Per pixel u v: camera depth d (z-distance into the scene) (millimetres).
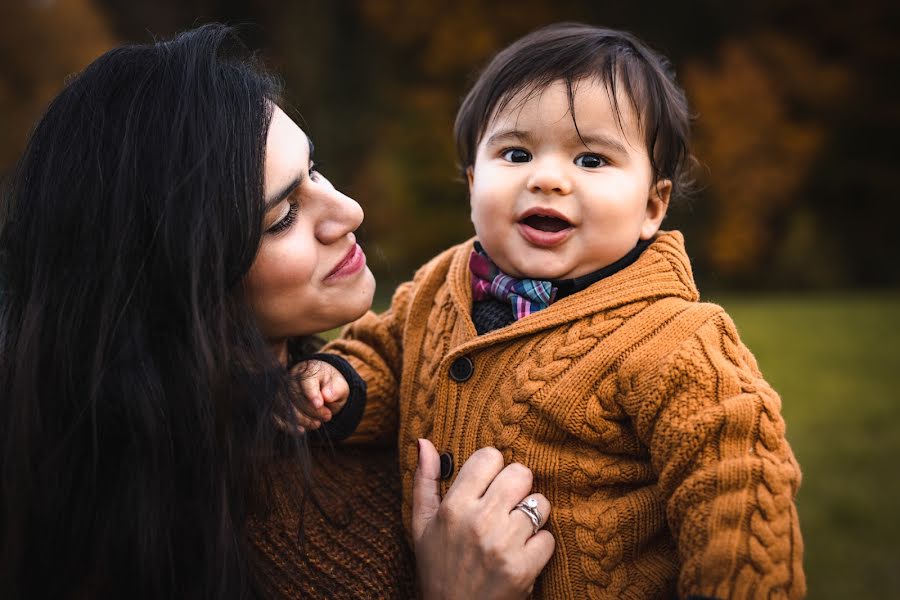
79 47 13117
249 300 1184
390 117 15820
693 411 1113
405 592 1254
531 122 1296
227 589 1101
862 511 3672
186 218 1090
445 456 1249
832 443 4562
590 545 1163
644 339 1188
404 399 1378
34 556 1133
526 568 1110
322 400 1256
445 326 1389
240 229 1110
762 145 14797
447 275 1479
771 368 6238
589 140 1275
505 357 1263
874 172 16328
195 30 1258
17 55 12750
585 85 1286
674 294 1262
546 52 1347
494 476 1180
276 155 1157
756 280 14922
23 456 1123
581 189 1267
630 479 1197
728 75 14984
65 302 1120
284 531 1190
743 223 14664
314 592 1167
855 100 16234
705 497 1060
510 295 1319
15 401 1129
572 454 1194
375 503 1299
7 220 1181
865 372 6086
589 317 1235
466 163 1508
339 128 15695
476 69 1856
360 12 16406
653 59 1416
